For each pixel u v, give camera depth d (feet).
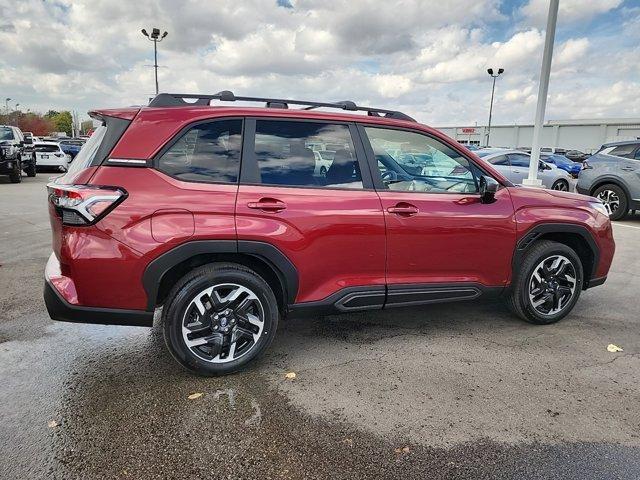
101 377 10.53
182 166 10.02
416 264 11.79
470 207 12.21
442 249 11.94
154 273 9.69
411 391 10.07
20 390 9.93
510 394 10.00
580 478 7.54
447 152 12.40
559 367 11.24
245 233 10.05
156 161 9.81
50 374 10.63
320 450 8.15
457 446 8.29
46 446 8.12
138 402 9.52
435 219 11.71
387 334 13.10
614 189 33.65
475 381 10.53
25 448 8.05
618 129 170.19
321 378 10.59
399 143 11.95
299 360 11.46
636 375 10.91
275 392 9.97
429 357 11.69
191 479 7.43
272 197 10.36
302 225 10.52
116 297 9.68
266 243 10.25
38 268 19.01
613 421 9.09
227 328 10.44
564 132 184.44
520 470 7.72
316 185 10.91
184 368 10.56
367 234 11.11
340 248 10.96
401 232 11.41
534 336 13.05
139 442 8.27
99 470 7.58
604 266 14.32
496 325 13.83
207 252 9.95
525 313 13.44
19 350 11.85
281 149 10.79
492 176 12.85
